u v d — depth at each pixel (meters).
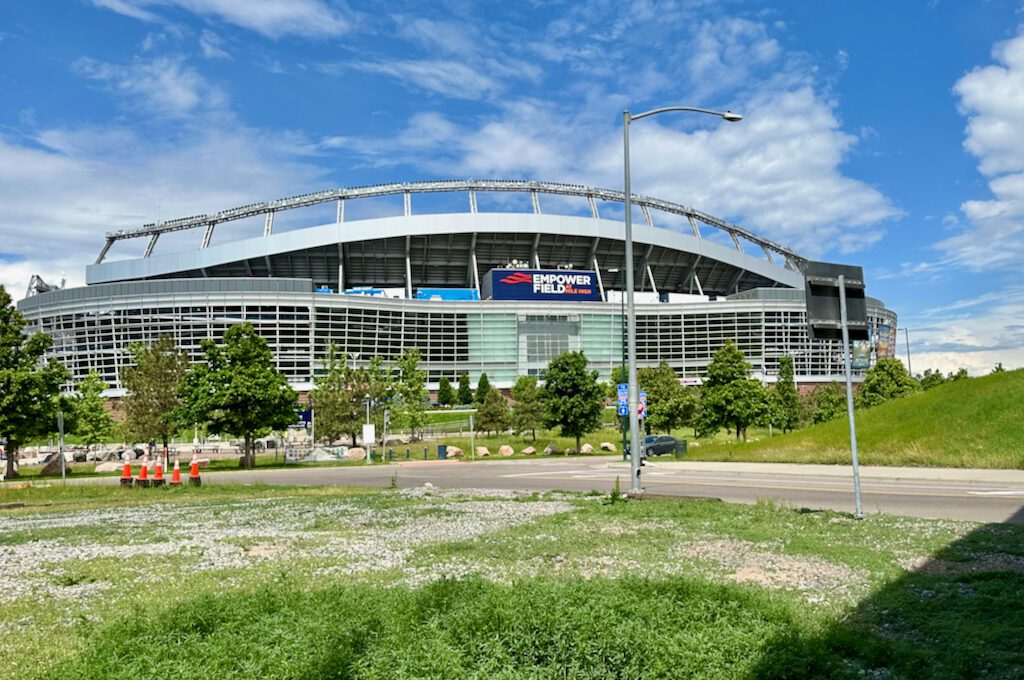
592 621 5.93
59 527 15.60
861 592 8.12
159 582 9.52
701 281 171.75
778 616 6.57
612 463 41.50
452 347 130.38
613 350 136.00
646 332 136.75
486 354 131.38
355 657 5.54
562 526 13.84
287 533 14.03
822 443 33.09
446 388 118.31
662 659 5.41
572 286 138.75
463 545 11.79
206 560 11.13
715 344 135.50
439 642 5.69
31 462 61.97
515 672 5.30
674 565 9.81
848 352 14.40
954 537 11.52
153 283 115.00
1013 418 27.88
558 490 22.27
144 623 6.62
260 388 46.81
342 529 14.55
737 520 13.98
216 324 114.62
